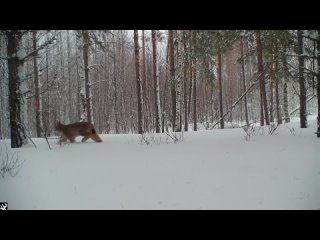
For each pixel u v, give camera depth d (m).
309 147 8.98
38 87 25.56
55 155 9.58
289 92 38.41
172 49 22.66
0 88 32.88
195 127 26.83
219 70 26.19
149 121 36.69
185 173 6.71
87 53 21.28
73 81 48.78
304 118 15.37
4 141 14.59
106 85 44.28
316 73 11.20
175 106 22.39
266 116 20.52
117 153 9.55
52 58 46.38
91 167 7.69
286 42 13.23
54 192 5.79
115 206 5.00
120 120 44.12
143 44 32.50
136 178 6.50
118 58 43.47
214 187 5.68
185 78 26.06
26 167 7.95
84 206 5.05
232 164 7.34
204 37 14.26
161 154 9.03
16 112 11.96
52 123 40.72
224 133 13.87
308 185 5.55
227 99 50.06
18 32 11.80
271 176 6.19
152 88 41.50
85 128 12.42
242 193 5.32
